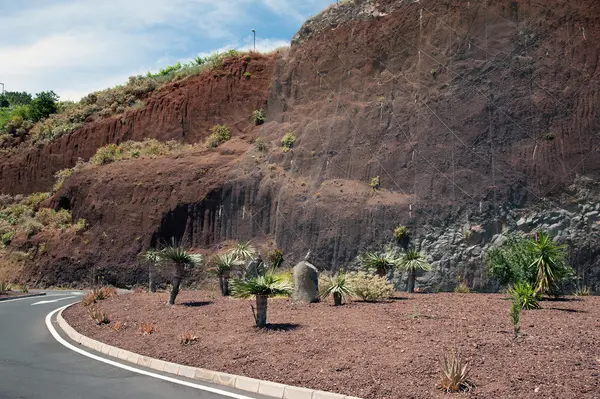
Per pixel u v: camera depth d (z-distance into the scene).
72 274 34.00
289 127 33.75
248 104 41.34
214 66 44.66
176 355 9.51
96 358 9.97
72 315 15.57
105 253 33.75
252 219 30.53
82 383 8.02
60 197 40.09
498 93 25.08
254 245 29.28
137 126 44.25
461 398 6.36
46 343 11.66
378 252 24.02
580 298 14.84
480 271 20.97
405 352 8.26
